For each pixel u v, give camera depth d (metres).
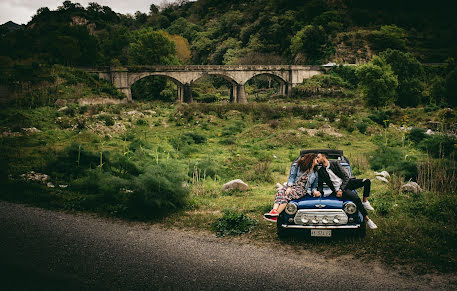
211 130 25.41
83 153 11.38
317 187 6.11
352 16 115.81
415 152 15.15
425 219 6.59
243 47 119.88
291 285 4.25
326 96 71.38
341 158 6.80
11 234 6.00
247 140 21.41
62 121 25.84
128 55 89.75
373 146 19.59
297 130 22.98
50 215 7.18
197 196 9.12
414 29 107.88
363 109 37.78
